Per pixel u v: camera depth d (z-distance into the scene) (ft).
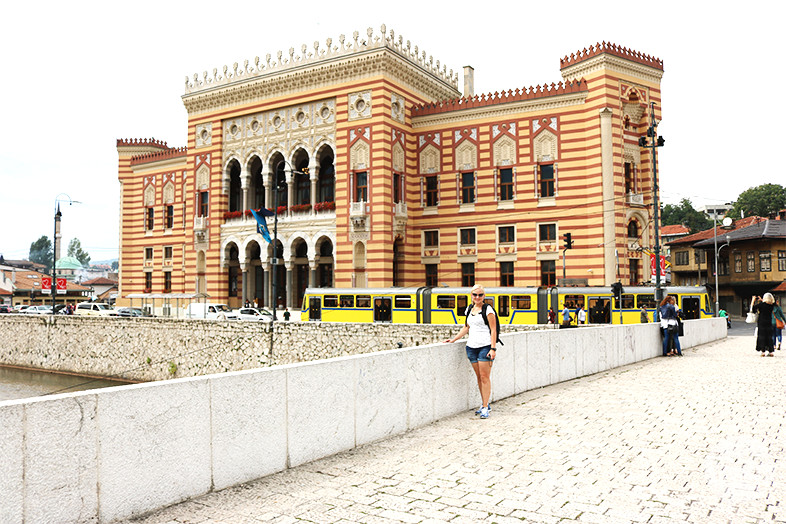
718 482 22.53
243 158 167.73
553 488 22.03
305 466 25.70
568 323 102.12
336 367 28.09
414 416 32.91
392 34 145.69
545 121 141.18
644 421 33.42
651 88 140.67
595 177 134.62
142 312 171.63
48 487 17.58
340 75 149.38
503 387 41.86
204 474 22.07
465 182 150.92
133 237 204.54
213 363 125.49
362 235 145.07
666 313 72.13
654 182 114.83
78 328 145.48
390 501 20.98
